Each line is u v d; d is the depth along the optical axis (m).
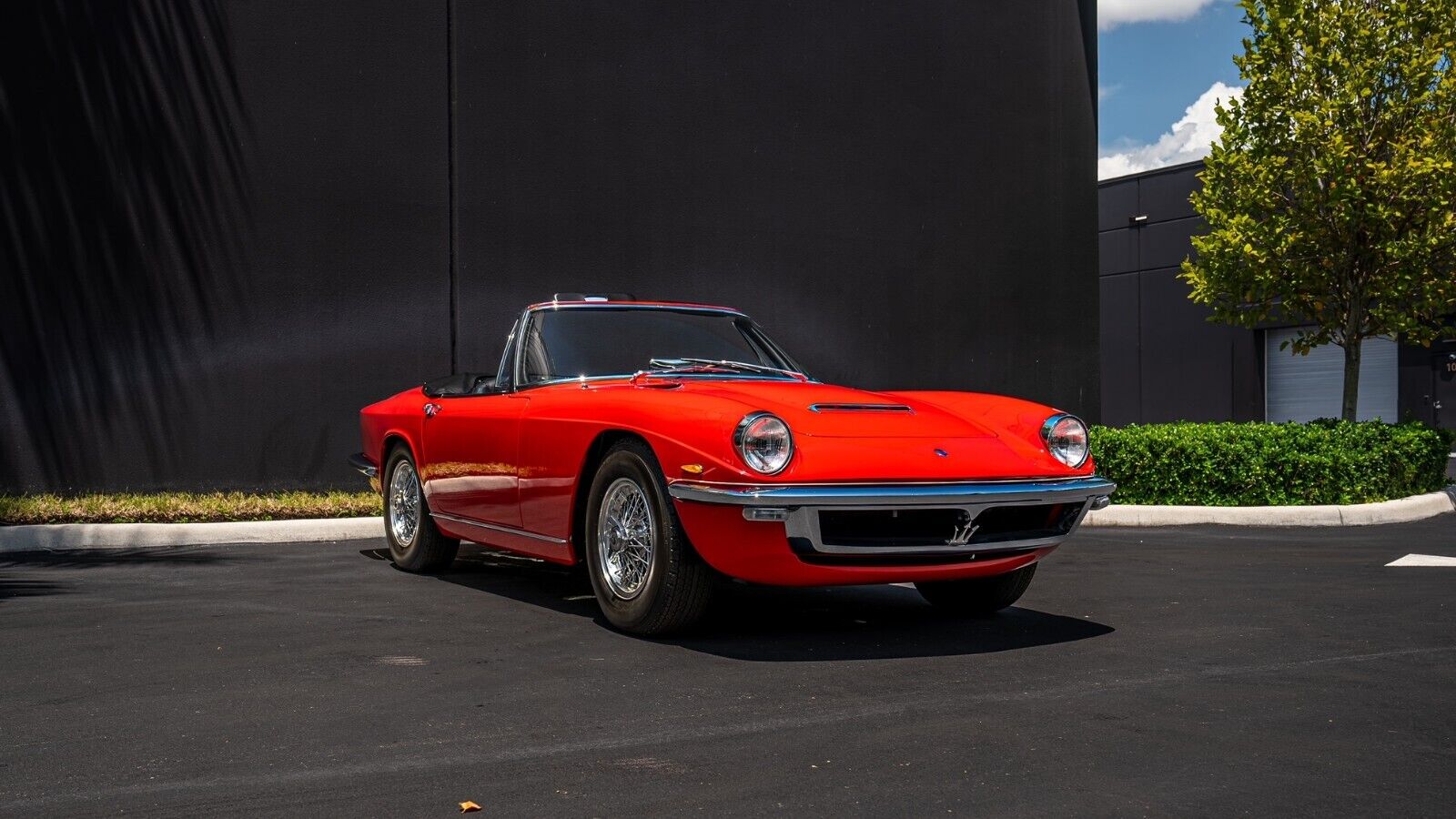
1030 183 14.88
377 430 6.83
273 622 4.90
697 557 4.41
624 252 11.55
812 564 4.26
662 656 4.24
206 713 3.45
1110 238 27.19
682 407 4.45
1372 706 3.51
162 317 9.40
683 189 11.94
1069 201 15.35
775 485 4.16
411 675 3.93
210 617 5.04
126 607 5.30
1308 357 23.92
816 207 12.88
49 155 9.02
